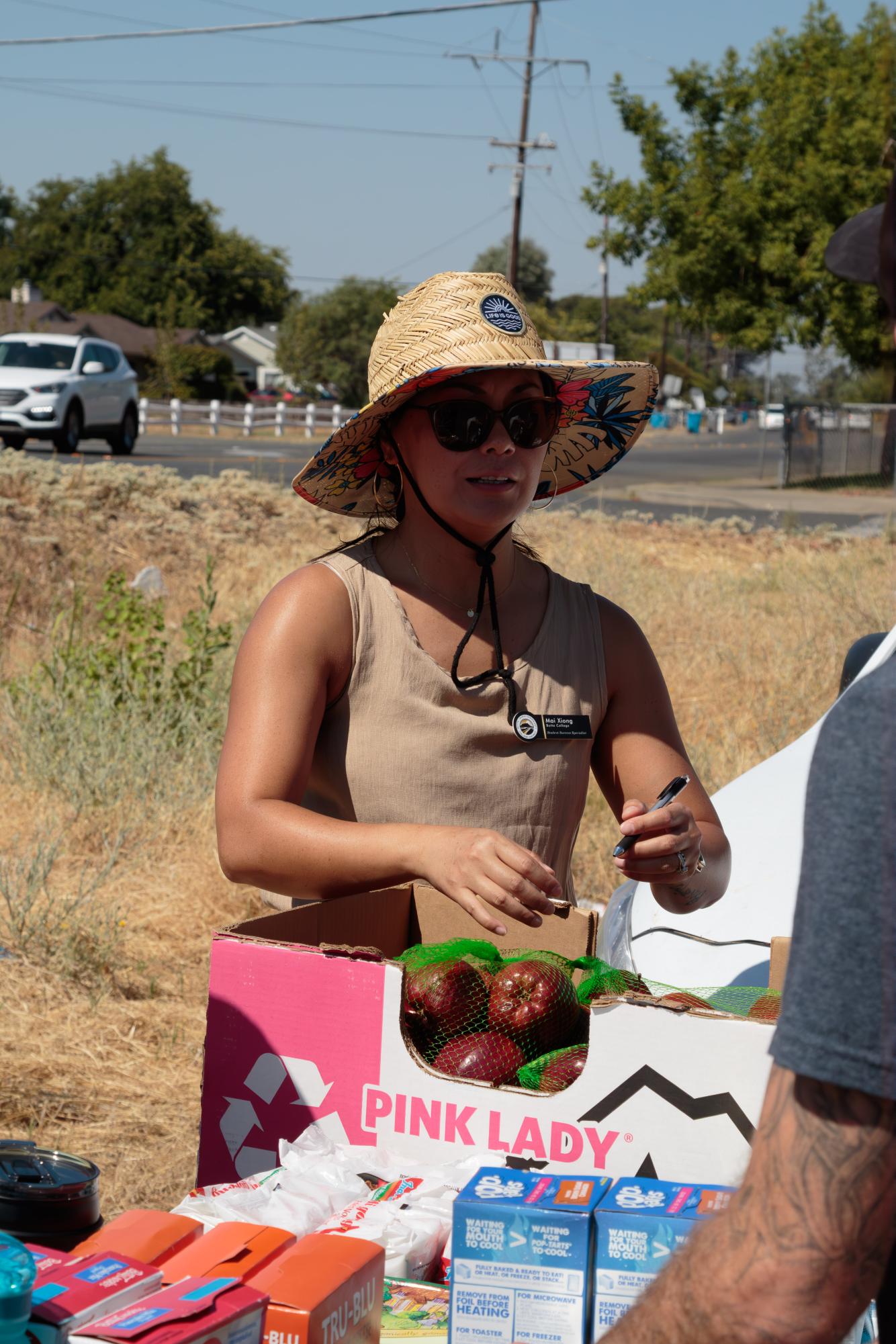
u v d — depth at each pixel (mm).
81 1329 1072
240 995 1530
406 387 1955
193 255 90250
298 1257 1218
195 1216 1367
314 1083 1502
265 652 1977
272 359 87000
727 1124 1343
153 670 7199
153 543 12031
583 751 2119
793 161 23234
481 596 2043
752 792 3410
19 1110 3529
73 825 5703
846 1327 884
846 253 883
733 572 13352
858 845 851
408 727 2006
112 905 4957
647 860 1800
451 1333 1227
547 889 1674
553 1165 1405
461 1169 1415
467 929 1941
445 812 2010
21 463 12539
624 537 15586
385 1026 1474
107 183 89500
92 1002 4203
